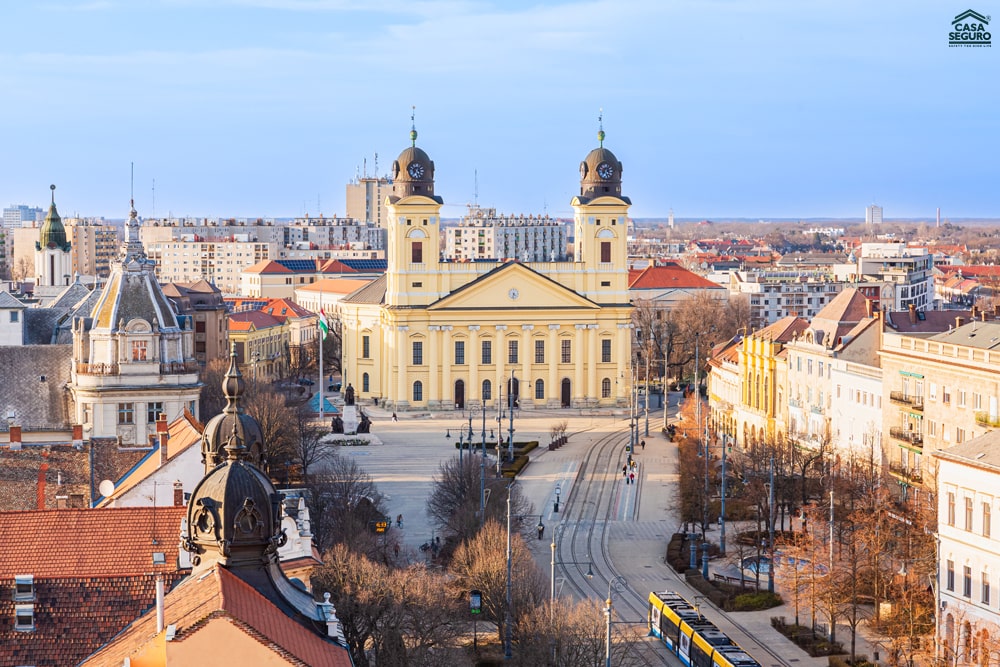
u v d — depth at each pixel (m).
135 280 174.88
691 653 129.62
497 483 187.62
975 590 124.69
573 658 118.56
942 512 129.62
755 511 191.62
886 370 190.38
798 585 141.00
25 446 127.12
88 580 76.81
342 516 157.50
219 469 66.56
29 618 75.25
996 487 121.81
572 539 187.50
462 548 144.62
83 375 171.25
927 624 132.62
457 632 128.25
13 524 80.81
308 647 61.44
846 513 166.50
